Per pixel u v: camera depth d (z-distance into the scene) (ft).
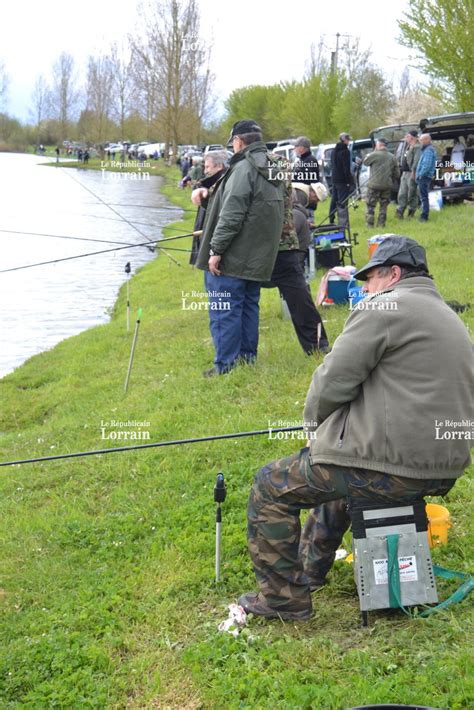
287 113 192.03
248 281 27.37
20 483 23.08
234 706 12.14
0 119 408.46
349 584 15.07
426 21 81.25
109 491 21.57
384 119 160.66
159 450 22.77
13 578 17.79
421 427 12.42
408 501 13.10
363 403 12.81
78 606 16.05
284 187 26.96
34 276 68.85
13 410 32.40
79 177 180.45
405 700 11.51
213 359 31.37
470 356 12.84
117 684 13.52
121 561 17.71
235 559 16.69
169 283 57.36
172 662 13.80
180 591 15.94
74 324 49.75
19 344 45.01
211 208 26.91
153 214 111.34
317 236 43.09
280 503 13.62
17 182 172.35
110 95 220.84
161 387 28.73
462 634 12.96
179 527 18.60
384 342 12.59
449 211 62.85
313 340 28.27
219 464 21.47
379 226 58.80
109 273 69.97
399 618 13.64
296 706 11.76
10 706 13.47
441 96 84.84
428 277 13.35
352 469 12.80
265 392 25.34
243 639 13.76
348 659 12.72
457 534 16.26
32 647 14.79
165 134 200.03
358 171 77.71
